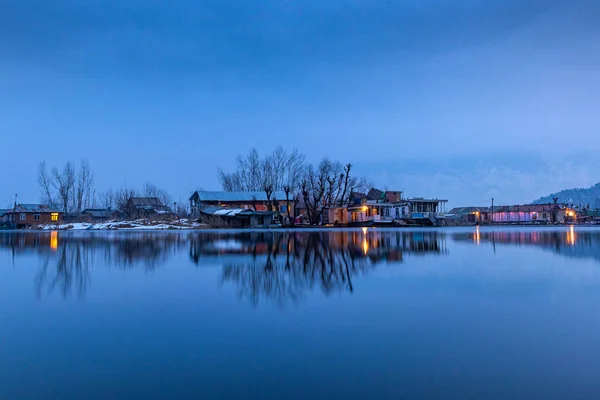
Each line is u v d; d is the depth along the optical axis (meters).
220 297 8.59
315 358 5.07
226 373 4.68
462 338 5.75
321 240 26.61
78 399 4.12
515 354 5.14
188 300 8.34
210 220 63.31
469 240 25.70
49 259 16.45
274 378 4.54
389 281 10.32
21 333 6.19
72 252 19.50
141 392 4.25
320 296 8.56
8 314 7.31
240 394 4.19
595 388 4.23
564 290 9.05
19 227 81.00
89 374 4.69
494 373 4.59
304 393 4.20
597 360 4.91
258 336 5.93
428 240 26.00
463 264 13.57
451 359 4.99
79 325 6.59
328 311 7.29
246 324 6.52
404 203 67.06
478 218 88.31
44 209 83.06
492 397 4.08
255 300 8.26
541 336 5.81
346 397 4.11
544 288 9.29
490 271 11.96
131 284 10.30
